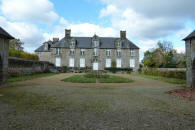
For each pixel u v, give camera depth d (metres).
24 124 3.03
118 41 31.77
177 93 6.97
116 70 30.64
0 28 8.70
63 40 31.83
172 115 3.76
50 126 2.95
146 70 26.86
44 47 38.97
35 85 9.23
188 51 9.52
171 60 41.06
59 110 4.06
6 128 2.82
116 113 3.87
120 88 8.70
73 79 13.05
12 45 36.06
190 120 3.40
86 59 31.03
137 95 6.52
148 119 3.44
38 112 3.85
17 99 5.28
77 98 5.68
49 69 27.00
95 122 3.21
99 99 5.57
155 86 9.74
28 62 18.75
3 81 8.84
